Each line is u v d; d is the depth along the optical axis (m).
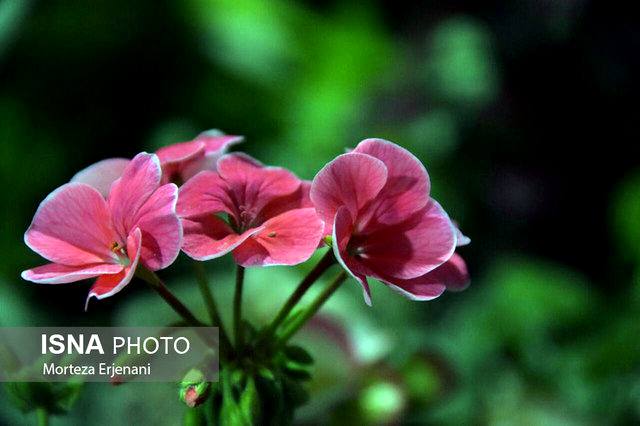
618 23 1.13
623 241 0.97
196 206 0.47
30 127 0.90
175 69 0.98
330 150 0.95
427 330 0.76
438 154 1.00
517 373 0.72
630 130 1.12
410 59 1.09
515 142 1.10
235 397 0.48
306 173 0.93
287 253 0.46
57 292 0.81
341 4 1.12
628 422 0.70
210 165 0.50
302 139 0.96
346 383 0.65
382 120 1.01
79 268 0.46
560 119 1.13
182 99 0.98
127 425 0.64
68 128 0.92
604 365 0.71
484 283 0.92
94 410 0.65
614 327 0.78
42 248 0.46
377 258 0.46
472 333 0.78
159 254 0.45
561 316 0.84
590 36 1.13
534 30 1.14
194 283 0.71
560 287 0.87
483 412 0.69
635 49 1.13
